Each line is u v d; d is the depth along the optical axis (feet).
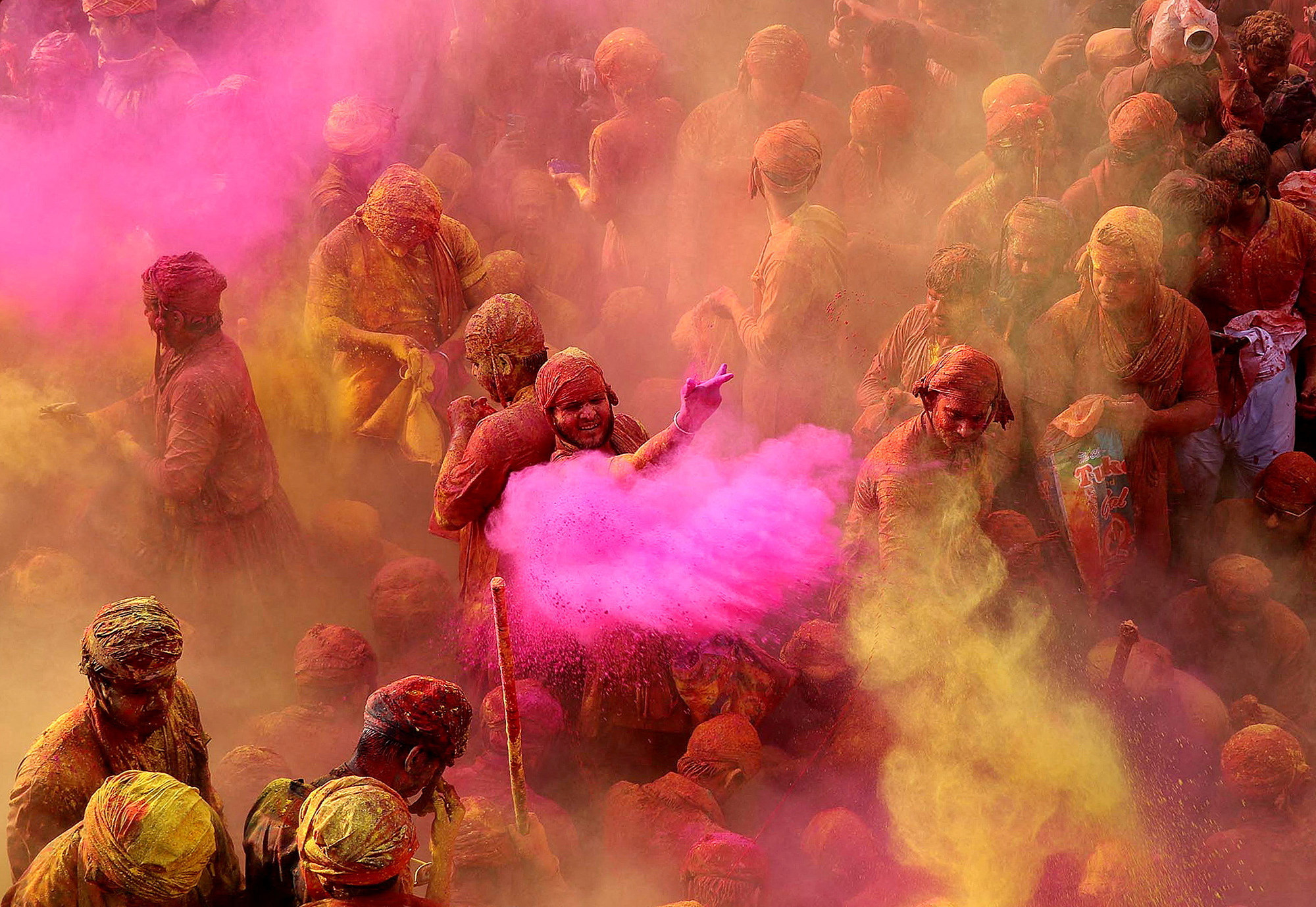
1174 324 24.48
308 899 13.32
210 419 23.79
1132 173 27.78
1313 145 32.68
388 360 27.89
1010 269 25.25
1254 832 19.19
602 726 22.16
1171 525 28.17
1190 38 29.60
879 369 26.50
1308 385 28.50
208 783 15.58
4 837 18.30
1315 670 24.38
